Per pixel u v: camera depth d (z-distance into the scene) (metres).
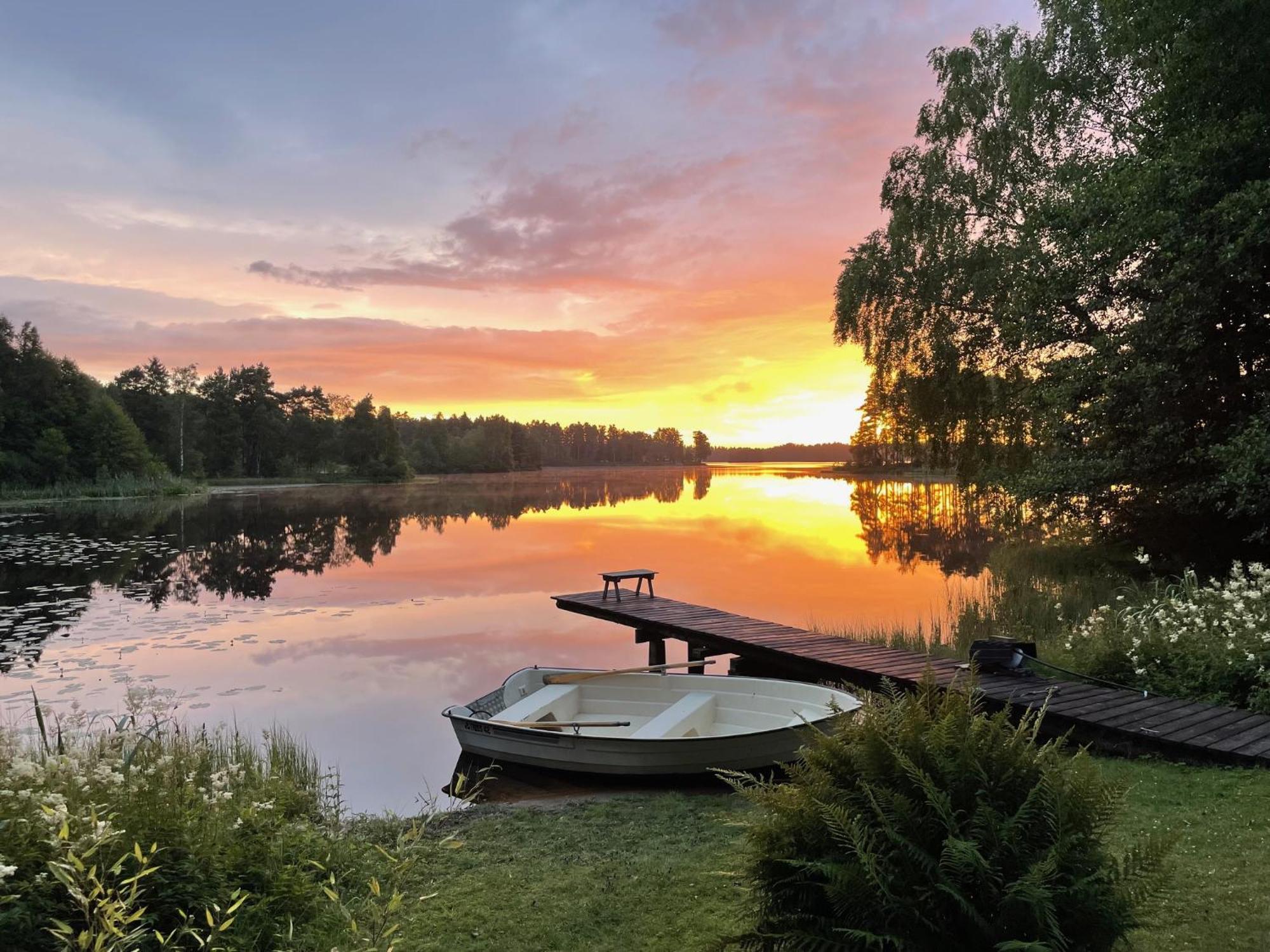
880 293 21.48
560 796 7.05
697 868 4.45
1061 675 8.41
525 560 23.62
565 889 4.32
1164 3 13.12
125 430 65.19
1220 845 4.22
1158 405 13.07
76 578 20.12
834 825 2.47
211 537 30.66
